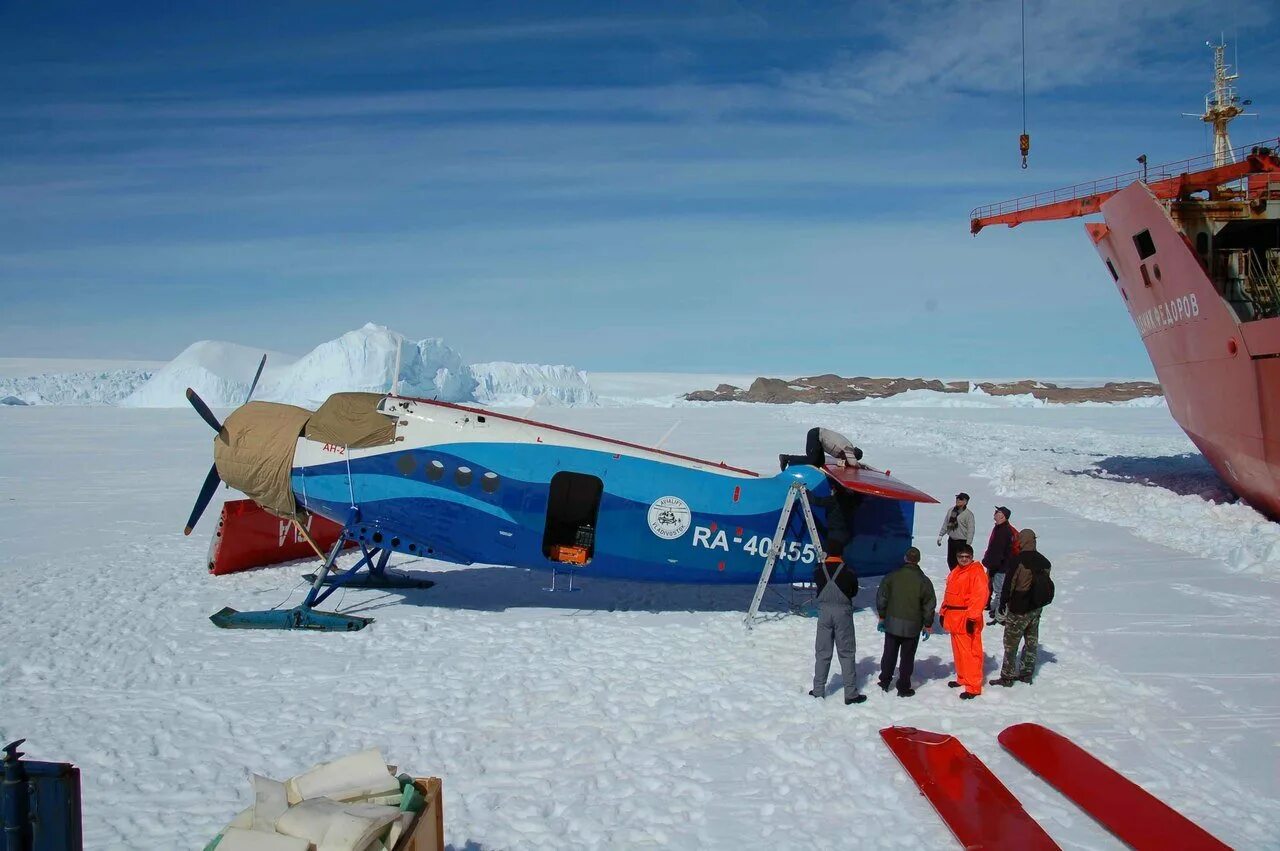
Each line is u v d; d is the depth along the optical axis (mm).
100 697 7621
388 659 8609
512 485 9992
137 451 30688
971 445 31359
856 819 5441
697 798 5734
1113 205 18000
